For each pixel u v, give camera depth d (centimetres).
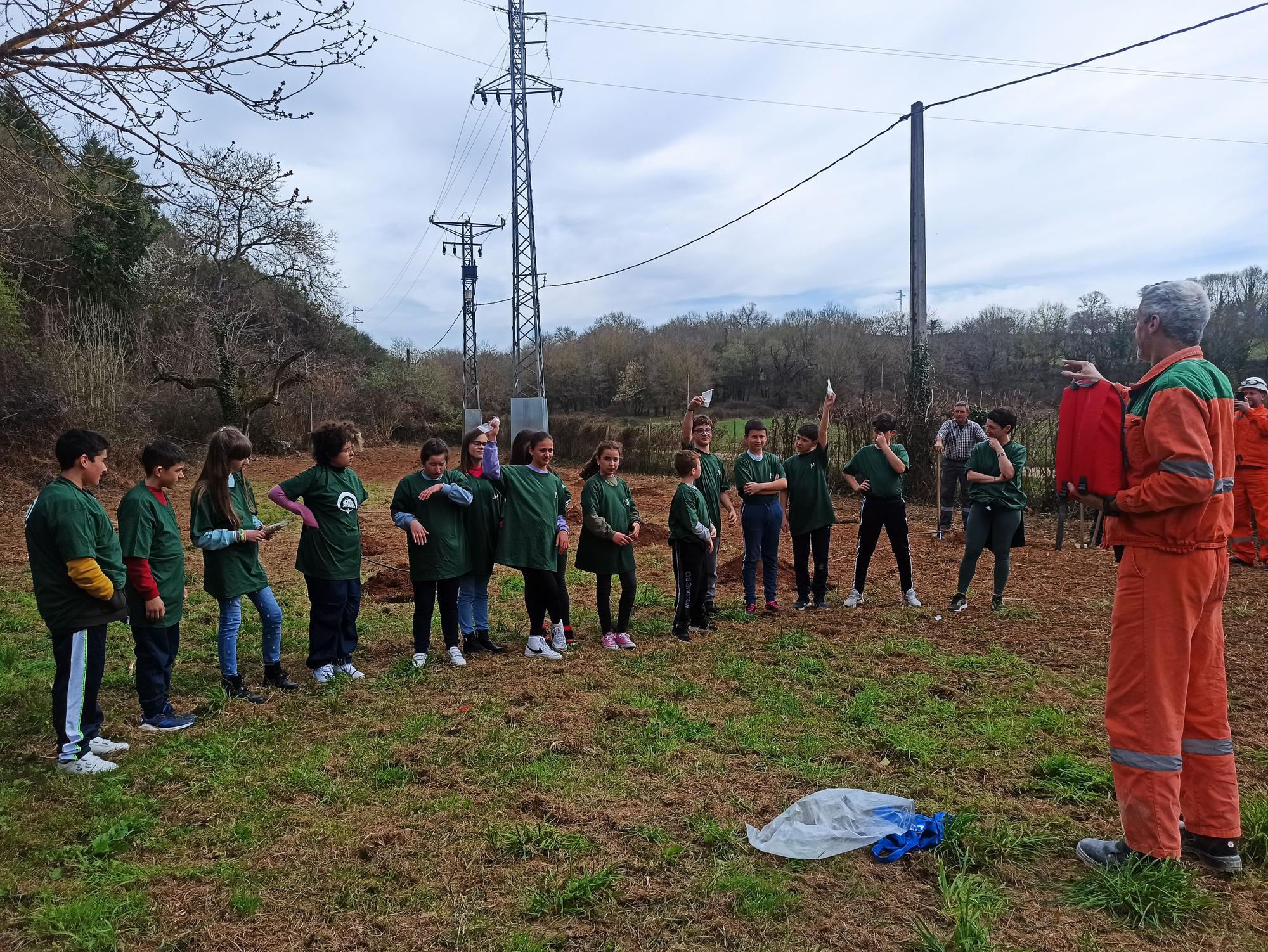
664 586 934
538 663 623
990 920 287
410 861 337
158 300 3081
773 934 284
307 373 3078
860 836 345
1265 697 521
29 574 977
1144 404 322
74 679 436
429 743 464
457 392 4972
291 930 292
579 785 406
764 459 768
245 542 548
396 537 1294
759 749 448
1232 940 277
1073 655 625
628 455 2611
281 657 655
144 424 2342
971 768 421
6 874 328
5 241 775
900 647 643
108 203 529
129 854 347
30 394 1983
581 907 300
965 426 1197
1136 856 312
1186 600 311
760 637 687
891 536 788
